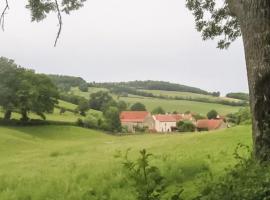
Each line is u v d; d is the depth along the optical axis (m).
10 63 116.94
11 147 74.94
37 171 18.25
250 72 8.29
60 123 123.69
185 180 10.68
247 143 20.03
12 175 16.39
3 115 124.19
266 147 7.94
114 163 16.39
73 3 14.84
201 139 30.11
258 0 8.19
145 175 5.41
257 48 8.19
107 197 10.40
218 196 5.90
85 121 129.38
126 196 9.92
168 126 166.00
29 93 114.69
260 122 8.11
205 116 174.62
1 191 12.73
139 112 174.88
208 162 12.59
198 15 15.27
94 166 15.66
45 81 119.38
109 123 134.12
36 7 13.81
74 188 11.68
